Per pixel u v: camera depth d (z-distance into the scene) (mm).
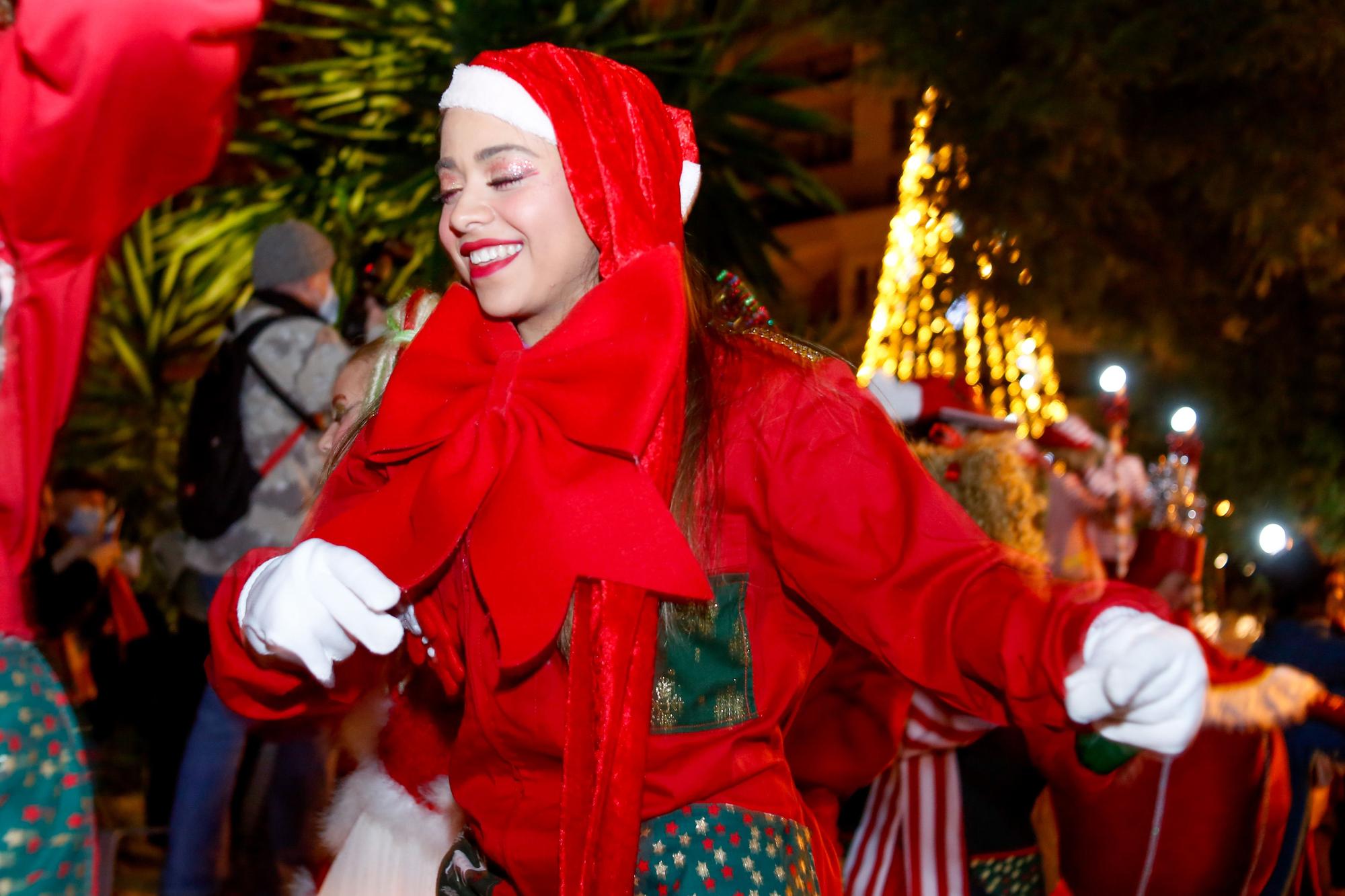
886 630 1554
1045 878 2922
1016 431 3283
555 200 1642
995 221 8008
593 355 1586
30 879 1701
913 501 1585
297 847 3428
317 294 3826
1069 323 8680
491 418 1619
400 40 7141
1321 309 8984
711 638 1613
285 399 3664
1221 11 7496
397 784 2268
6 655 1718
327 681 1517
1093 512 3518
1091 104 7582
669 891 1599
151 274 7430
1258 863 3193
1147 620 1396
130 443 7156
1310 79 7898
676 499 1606
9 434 1714
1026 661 1441
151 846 4324
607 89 1674
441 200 1731
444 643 1707
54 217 1671
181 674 4523
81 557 4578
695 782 1611
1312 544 4227
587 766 1568
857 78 8281
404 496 1683
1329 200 8047
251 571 1717
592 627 1562
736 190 7121
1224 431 9094
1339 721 3561
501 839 1704
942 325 6301
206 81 1632
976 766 2711
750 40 8102
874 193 15492
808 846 1707
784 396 1618
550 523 1545
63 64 1589
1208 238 8773
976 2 7695
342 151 7355
